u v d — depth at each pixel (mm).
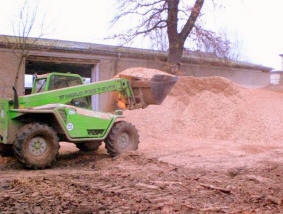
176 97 15484
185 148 9984
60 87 8867
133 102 9203
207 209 4188
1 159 8406
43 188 5242
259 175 6359
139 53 19766
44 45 16344
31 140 7238
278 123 13133
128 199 4629
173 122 13961
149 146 10398
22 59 15219
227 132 12961
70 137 7812
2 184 5551
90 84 8570
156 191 5094
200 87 15789
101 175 6371
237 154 8922
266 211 4160
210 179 5969
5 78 15570
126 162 7855
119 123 8953
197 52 20516
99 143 9758
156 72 13547
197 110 14570
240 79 25516
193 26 19969
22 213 4020
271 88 21047
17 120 7551
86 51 17625
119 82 9023
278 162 7723
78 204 4387
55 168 7508
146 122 13766
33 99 7777
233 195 4926
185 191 5113
